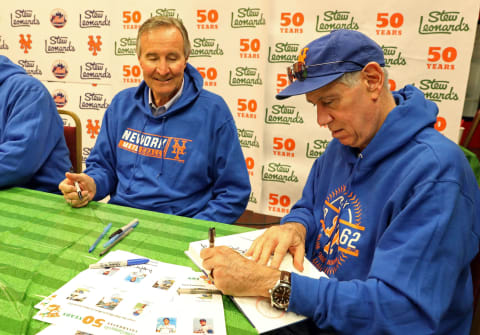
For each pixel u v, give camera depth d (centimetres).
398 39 229
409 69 232
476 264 82
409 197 76
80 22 301
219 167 157
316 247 105
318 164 119
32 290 76
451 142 81
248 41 262
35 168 160
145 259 89
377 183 88
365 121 85
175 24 139
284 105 263
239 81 272
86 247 96
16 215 116
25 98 161
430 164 75
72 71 317
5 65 172
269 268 75
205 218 146
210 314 70
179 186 152
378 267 71
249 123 277
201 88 155
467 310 80
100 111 319
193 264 89
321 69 81
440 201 70
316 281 71
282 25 250
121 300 72
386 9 227
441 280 67
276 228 98
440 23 218
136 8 283
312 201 116
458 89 225
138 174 153
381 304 66
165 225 113
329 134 258
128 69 300
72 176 127
